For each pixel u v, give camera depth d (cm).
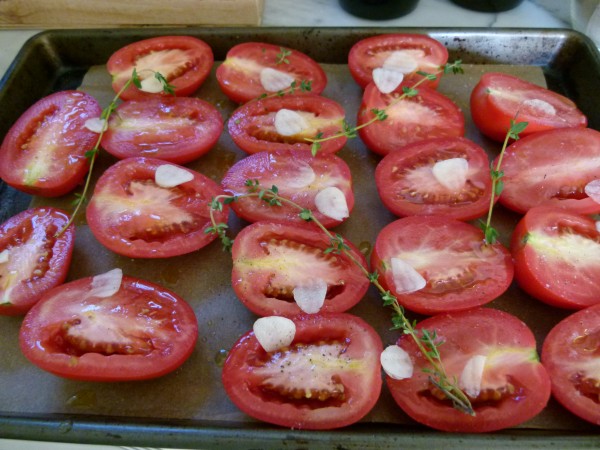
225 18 32
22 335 20
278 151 25
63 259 22
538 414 19
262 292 21
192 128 26
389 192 24
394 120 27
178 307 21
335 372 19
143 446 18
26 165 25
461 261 22
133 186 24
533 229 22
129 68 29
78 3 31
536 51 30
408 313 22
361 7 32
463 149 25
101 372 19
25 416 18
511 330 20
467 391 18
